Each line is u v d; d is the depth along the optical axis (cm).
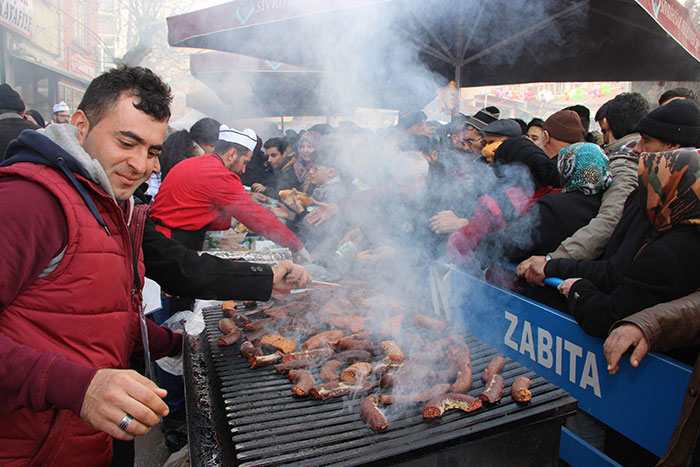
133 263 132
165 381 262
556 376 180
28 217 96
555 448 136
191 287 165
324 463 108
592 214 212
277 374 154
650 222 153
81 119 112
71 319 104
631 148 221
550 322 181
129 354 137
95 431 114
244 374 155
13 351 90
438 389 136
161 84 115
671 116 172
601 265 175
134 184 119
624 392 149
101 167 108
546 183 240
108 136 111
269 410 132
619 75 428
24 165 102
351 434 119
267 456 111
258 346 172
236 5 374
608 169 214
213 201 262
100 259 108
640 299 144
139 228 133
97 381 89
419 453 114
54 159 103
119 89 109
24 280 97
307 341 170
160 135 117
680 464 123
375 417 121
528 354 197
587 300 160
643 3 243
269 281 173
